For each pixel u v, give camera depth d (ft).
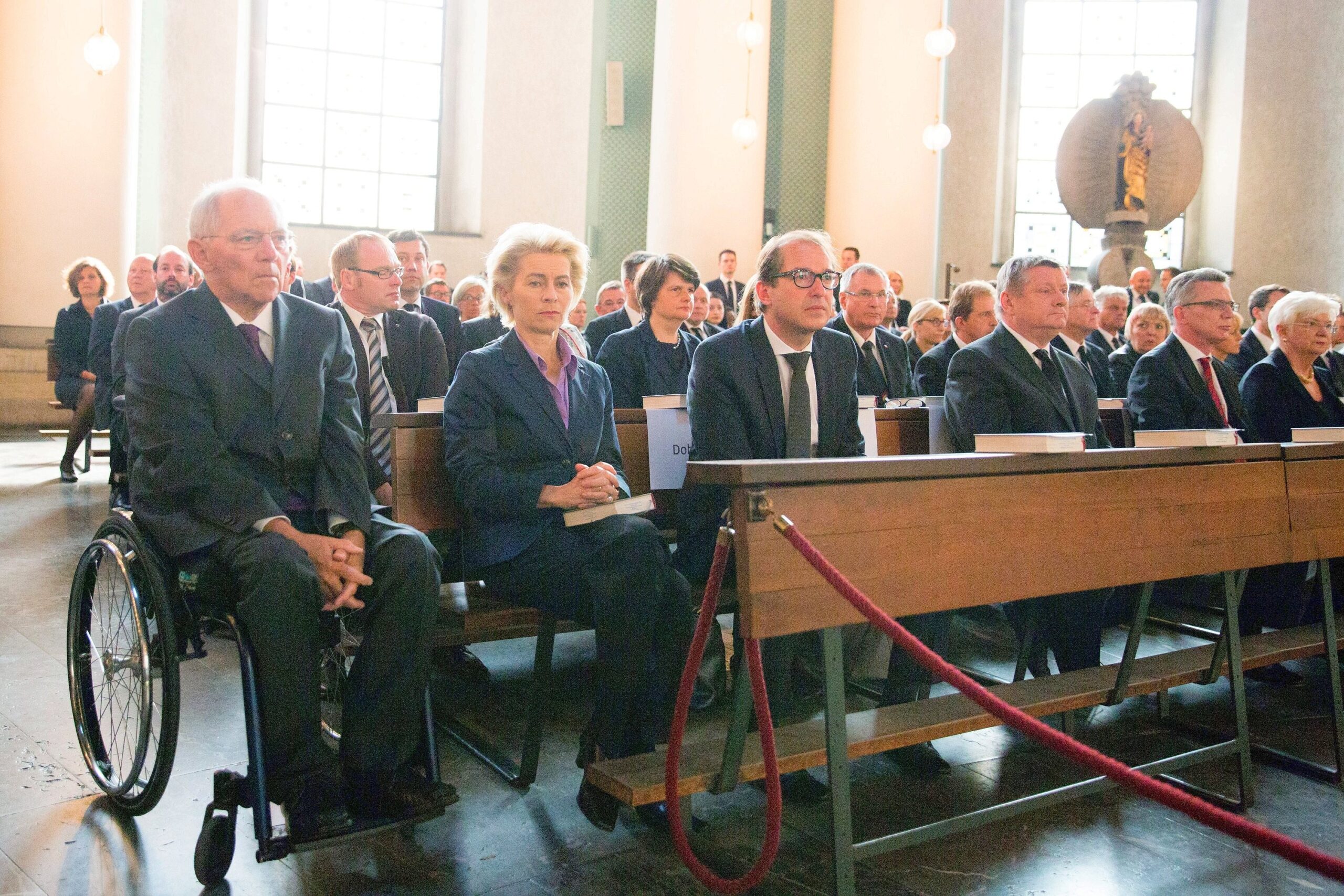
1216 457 8.73
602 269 41.06
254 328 8.11
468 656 11.32
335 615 8.13
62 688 10.37
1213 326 13.07
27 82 33.04
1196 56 45.32
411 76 41.60
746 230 37.91
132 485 7.70
